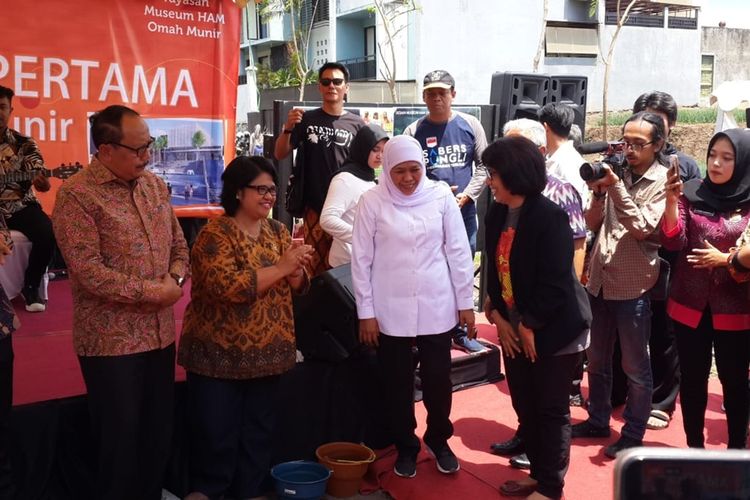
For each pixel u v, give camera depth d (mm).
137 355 3102
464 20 20656
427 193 3623
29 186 5359
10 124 5051
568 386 3404
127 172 2990
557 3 22906
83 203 2945
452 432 3848
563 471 3432
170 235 3246
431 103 5402
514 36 21391
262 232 3486
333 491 3699
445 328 3654
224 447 3441
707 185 3602
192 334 3422
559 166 4121
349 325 3877
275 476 3566
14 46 4965
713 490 1045
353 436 4070
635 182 3953
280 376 3674
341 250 4344
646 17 25734
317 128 5000
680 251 3658
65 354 4602
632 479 1051
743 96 5957
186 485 3615
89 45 5125
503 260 3465
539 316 3307
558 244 3281
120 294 2943
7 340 3027
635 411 4008
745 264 3287
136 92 5262
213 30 5422
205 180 5504
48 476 3281
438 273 3633
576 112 7398
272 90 22688
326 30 25922
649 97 4637
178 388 3580
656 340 4512
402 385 3701
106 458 3104
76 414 3357
